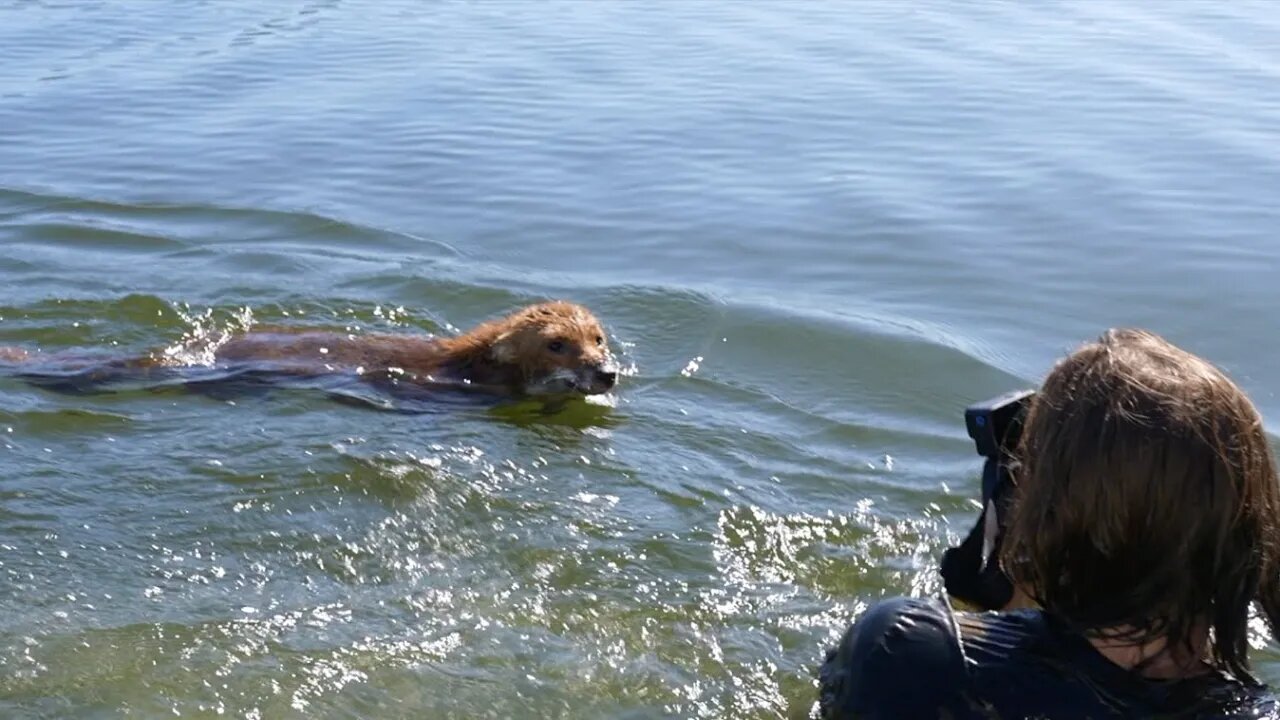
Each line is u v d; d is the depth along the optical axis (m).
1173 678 3.17
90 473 6.53
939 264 10.15
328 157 13.19
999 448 3.91
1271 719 3.10
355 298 9.71
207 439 7.02
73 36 19.78
